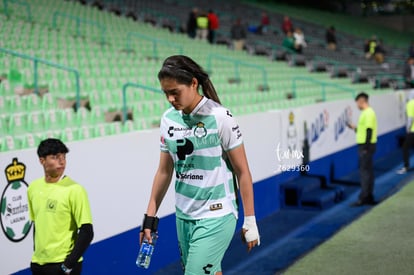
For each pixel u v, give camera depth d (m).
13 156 6.97
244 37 33.19
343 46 48.31
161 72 5.23
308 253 10.20
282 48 35.59
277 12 55.62
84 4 31.41
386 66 41.59
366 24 65.00
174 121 5.49
